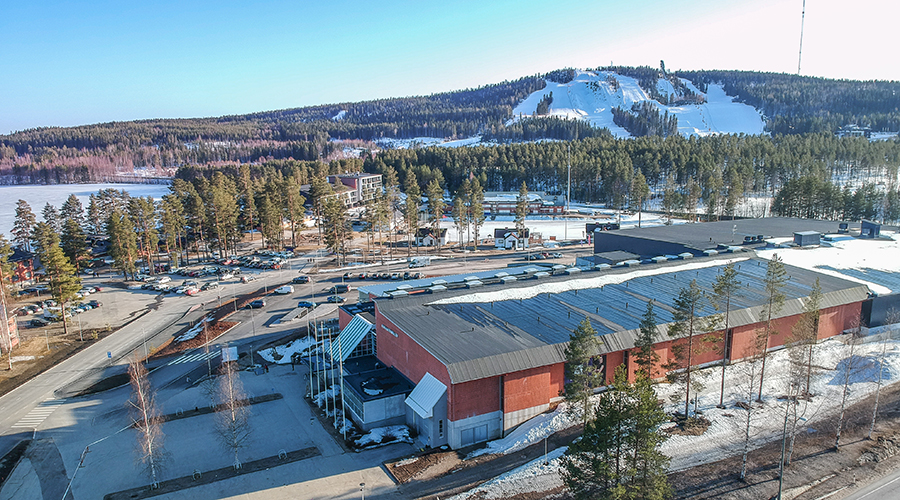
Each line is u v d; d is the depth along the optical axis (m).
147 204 130.25
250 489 38.97
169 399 54.62
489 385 44.25
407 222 148.75
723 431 44.44
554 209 184.25
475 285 66.19
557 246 136.75
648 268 72.44
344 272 111.56
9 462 43.53
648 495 29.64
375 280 103.44
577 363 40.88
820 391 50.78
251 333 74.62
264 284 104.00
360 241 149.50
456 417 43.09
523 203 140.62
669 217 166.00
